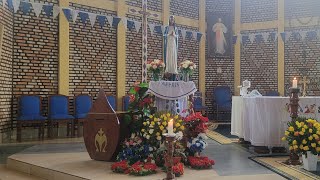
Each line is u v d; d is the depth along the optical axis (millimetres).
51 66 8797
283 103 5984
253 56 12094
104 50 9727
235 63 12227
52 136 8211
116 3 9930
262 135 5996
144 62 10375
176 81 5891
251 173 4578
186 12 11680
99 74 9641
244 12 12188
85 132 5410
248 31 12148
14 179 4828
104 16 9648
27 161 5293
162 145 4879
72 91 9125
